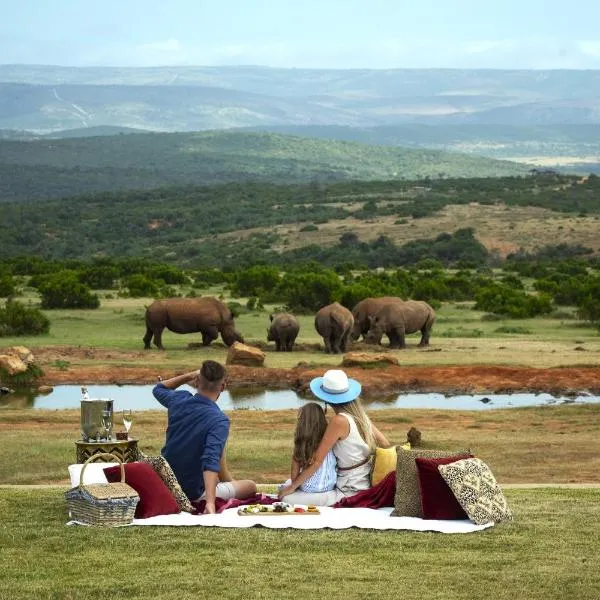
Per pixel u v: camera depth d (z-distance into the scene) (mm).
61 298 73438
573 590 10523
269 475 22000
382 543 12242
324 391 14297
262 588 10531
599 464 23453
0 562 11398
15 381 38812
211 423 13711
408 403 36500
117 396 37031
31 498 14867
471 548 12078
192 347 51844
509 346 52688
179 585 10602
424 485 13336
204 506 13797
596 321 67438
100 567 11203
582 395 38719
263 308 77125
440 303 80062
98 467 13398
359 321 54594
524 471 22625
